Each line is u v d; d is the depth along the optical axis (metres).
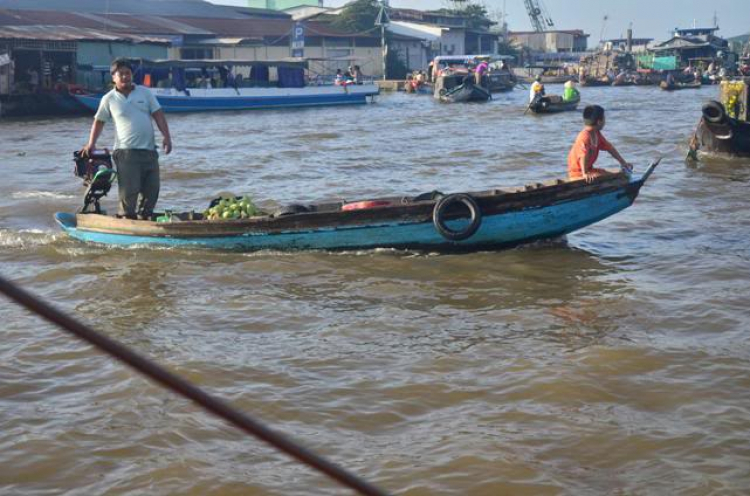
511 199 10.91
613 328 7.98
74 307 8.84
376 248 11.09
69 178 18.81
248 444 5.78
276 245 11.12
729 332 7.82
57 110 42.50
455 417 6.15
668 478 5.26
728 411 6.13
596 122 11.13
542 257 10.88
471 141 26.52
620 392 6.50
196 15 74.19
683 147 23.28
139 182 11.45
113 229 11.43
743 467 5.35
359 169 19.97
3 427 6.00
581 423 6.00
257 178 18.59
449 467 5.42
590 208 11.12
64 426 6.01
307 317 8.48
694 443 5.67
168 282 9.78
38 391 6.64
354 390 6.62
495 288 9.48
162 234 11.23
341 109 46.75
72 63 46.88
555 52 124.94
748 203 14.45
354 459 5.56
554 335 7.82
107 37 48.53
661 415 6.12
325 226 11.02
